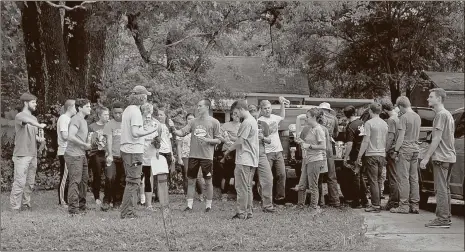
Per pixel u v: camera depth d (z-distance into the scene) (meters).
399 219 11.09
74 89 19.09
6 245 8.50
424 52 33.59
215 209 12.30
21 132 12.12
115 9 17.98
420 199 13.04
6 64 18.64
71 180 11.01
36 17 18.89
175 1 18.11
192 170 11.97
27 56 19.16
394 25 32.56
